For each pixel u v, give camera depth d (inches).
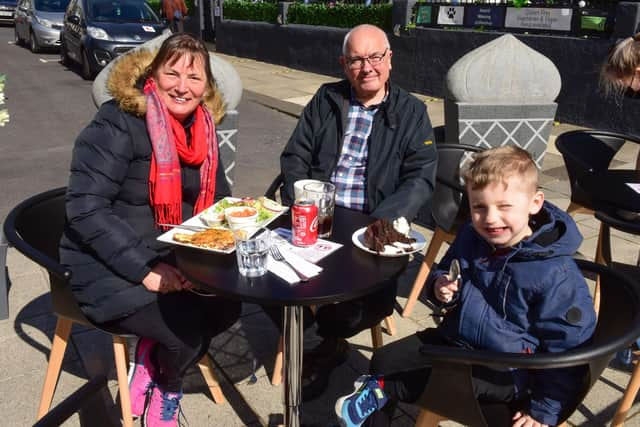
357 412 79.4
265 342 125.8
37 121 340.8
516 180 72.7
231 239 86.0
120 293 90.2
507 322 76.5
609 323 78.5
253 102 408.5
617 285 79.4
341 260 83.5
